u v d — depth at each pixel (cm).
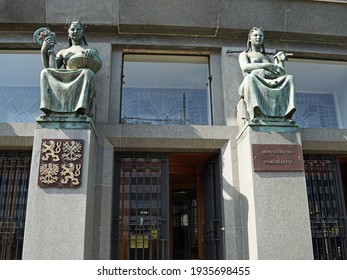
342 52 777
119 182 659
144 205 651
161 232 638
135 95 730
